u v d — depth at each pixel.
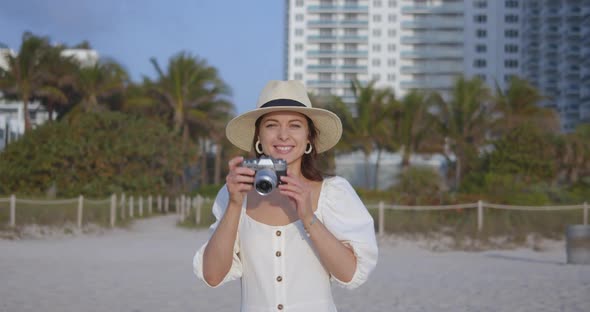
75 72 43.78
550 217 20.44
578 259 13.26
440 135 47.56
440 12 98.88
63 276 10.38
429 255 15.57
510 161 36.91
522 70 99.50
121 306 7.66
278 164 2.42
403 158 49.22
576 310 7.57
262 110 2.70
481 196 22.34
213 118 48.53
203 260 2.68
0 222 19.56
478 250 16.81
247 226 2.67
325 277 2.66
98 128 33.19
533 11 97.88
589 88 87.69
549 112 45.22
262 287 2.62
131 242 18.08
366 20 99.56
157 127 36.50
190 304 7.84
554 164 37.28
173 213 36.47
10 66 41.38
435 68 98.25
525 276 10.98
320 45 100.06
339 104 49.50
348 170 70.88
